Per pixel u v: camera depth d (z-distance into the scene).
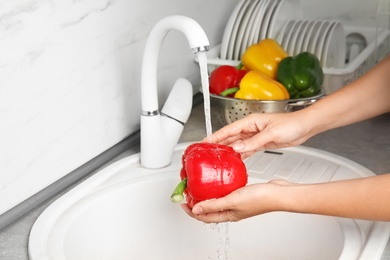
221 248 1.08
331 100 0.97
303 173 1.06
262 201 0.75
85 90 1.03
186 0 1.32
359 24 1.72
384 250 0.80
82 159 1.05
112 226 1.00
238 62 1.35
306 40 1.41
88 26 1.01
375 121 1.33
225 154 0.81
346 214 0.72
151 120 1.03
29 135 0.91
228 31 1.38
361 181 0.71
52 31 0.92
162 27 0.94
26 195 0.93
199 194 0.79
